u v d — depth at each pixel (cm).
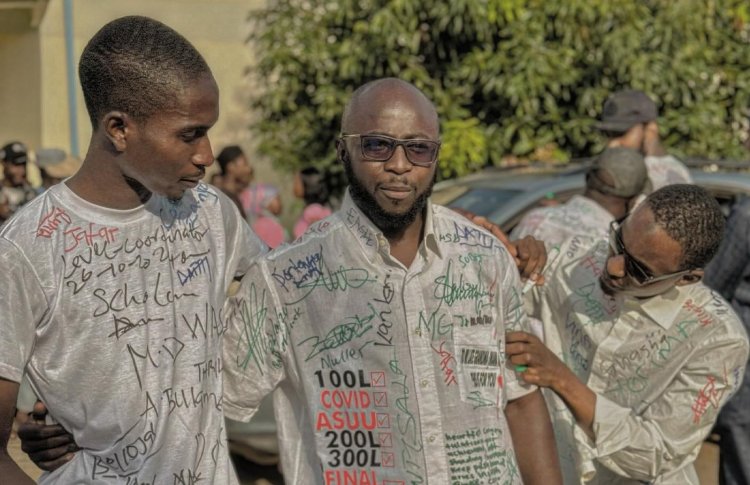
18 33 1007
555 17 922
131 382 222
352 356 246
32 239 217
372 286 245
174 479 226
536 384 272
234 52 1109
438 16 905
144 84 213
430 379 244
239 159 793
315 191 834
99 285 221
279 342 251
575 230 429
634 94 594
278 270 250
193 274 235
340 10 955
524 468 272
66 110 1015
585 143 948
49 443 227
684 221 285
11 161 747
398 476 243
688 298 308
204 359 234
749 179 629
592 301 321
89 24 1019
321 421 247
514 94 884
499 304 259
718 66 1014
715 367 303
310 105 989
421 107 240
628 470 303
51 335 218
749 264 496
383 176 238
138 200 227
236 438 532
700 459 629
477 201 604
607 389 317
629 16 917
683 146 948
